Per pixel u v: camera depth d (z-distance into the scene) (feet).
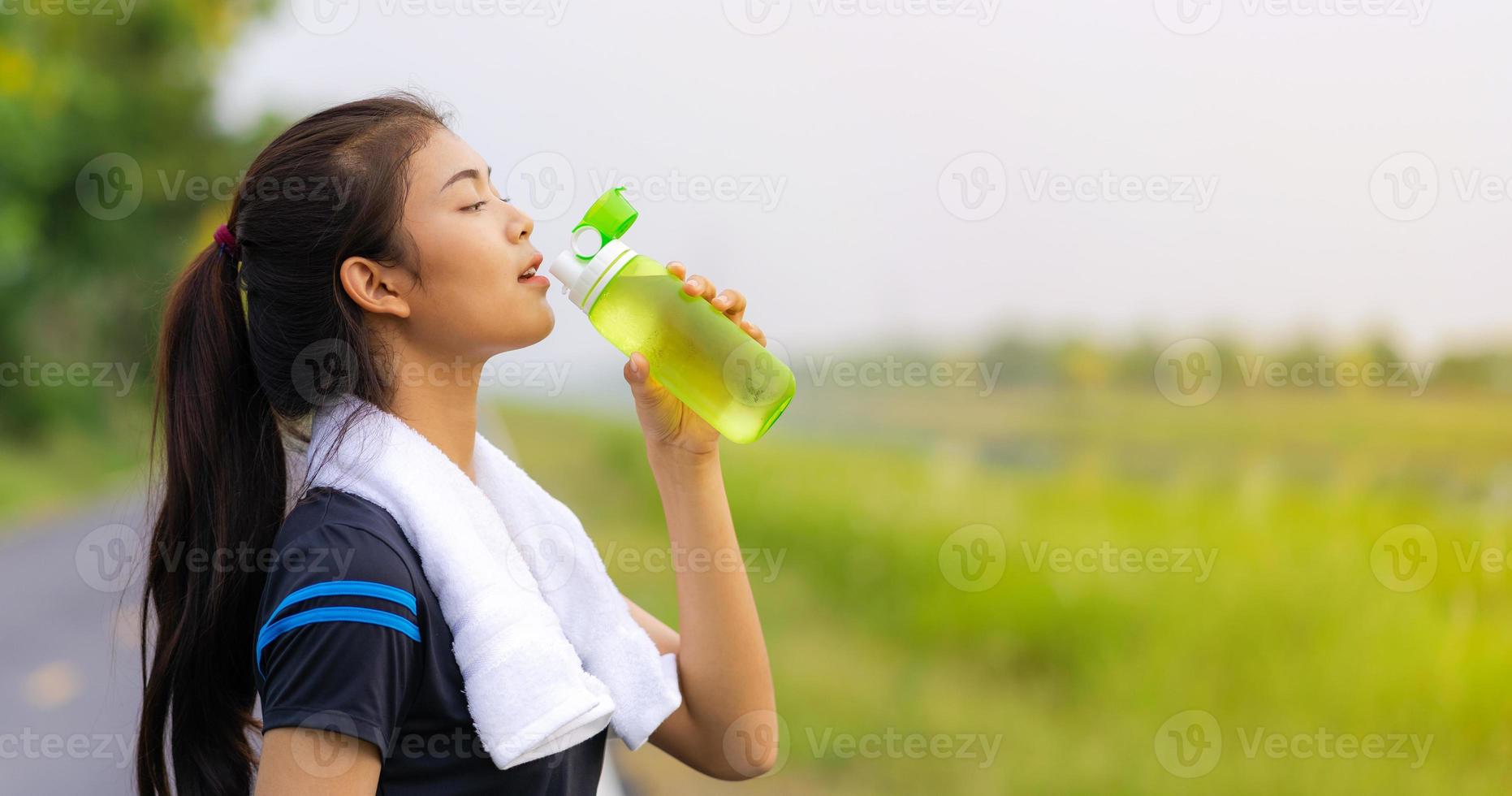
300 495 4.17
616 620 4.74
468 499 4.16
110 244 61.16
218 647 4.46
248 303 4.32
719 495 5.17
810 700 15.74
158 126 65.62
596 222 5.15
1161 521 22.29
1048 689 16.08
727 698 5.00
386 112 4.35
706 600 5.04
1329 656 14.56
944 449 36.04
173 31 64.69
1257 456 23.84
